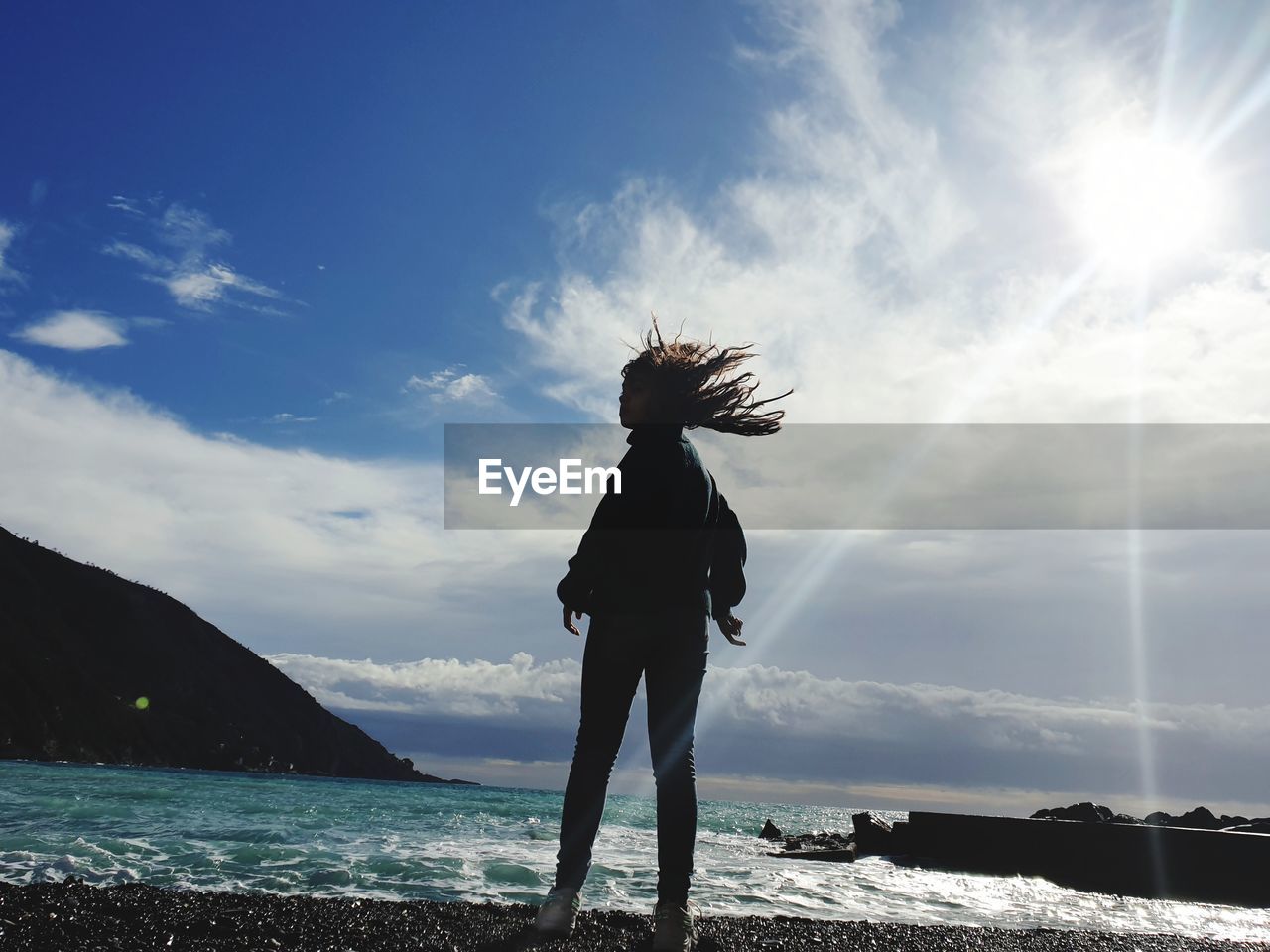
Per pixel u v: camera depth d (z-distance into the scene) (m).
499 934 2.48
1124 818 10.88
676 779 2.47
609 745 2.60
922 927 3.18
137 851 5.59
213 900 2.79
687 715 2.53
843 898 5.10
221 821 9.38
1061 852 8.31
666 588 2.57
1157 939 3.21
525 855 6.68
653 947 2.31
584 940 2.44
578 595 2.70
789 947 2.54
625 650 2.58
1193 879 7.53
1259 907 6.80
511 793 48.19
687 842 2.43
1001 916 4.71
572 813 2.57
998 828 8.87
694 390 2.78
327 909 2.74
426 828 10.27
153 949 2.10
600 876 5.38
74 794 13.44
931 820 9.67
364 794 25.17
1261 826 11.62
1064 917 4.85
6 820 7.99
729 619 3.00
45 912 2.42
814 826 25.20
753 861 8.10
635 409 2.79
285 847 6.37
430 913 2.79
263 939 2.26
